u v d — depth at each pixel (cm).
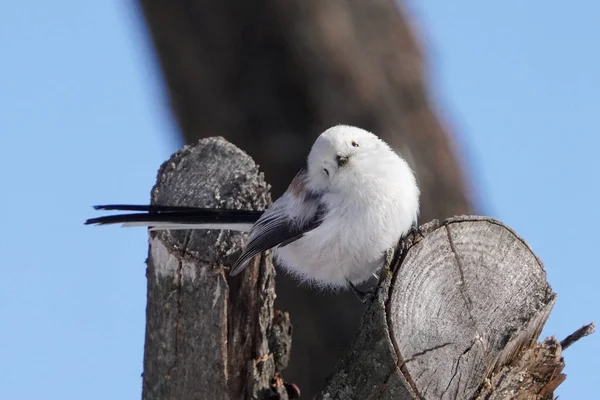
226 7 1360
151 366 951
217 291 922
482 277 896
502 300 895
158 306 948
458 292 888
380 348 853
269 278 978
